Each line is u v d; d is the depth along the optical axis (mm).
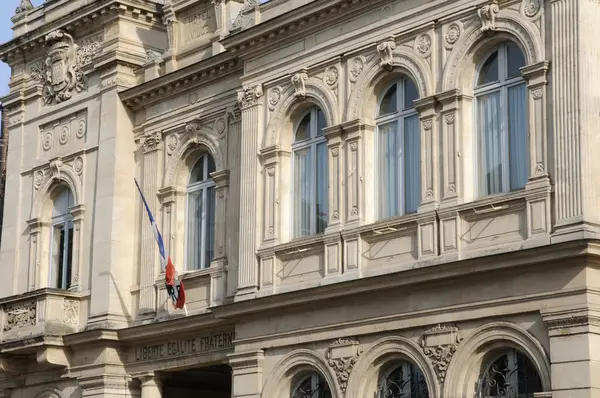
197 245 42844
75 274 45812
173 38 45156
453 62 33469
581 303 29000
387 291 33562
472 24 33188
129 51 45906
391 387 34062
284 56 38656
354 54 36344
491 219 31797
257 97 39344
